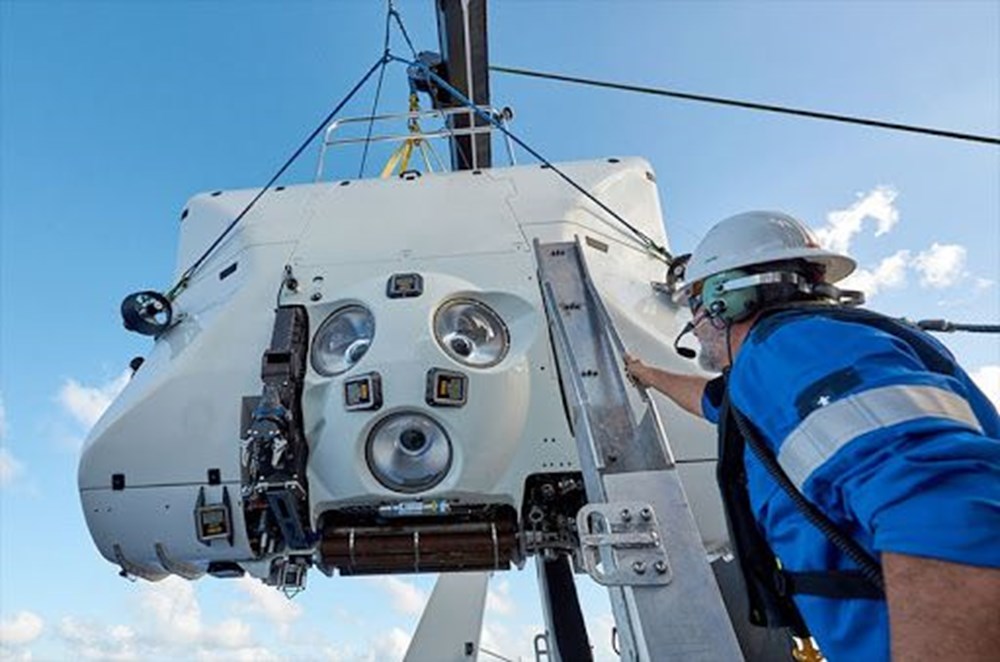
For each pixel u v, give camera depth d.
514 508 3.20
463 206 3.91
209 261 4.10
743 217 1.92
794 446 1.30
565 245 3.41
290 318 3.34
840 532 1.27
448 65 7.03
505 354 3.31
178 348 3.52
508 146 4.96
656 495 2.12
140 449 3.20
